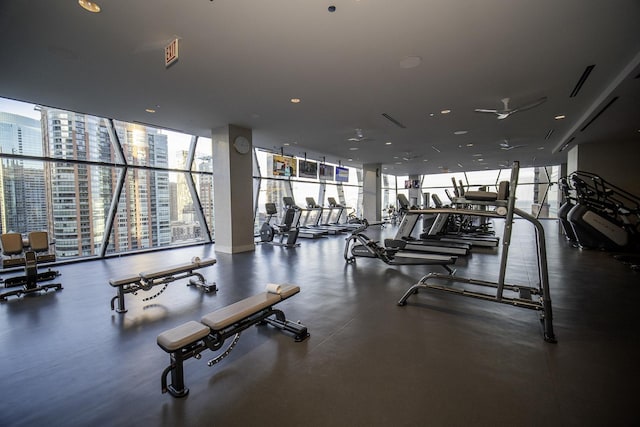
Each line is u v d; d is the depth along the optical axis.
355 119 5.49
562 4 2.24
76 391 1.76
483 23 2.49
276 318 2.63
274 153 9.59
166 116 5.30
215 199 6.48
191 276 4.16
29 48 2.83
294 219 7.53
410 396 1.68
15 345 2.32
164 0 2.15
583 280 3.96
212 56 3.04
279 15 2.35
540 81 3.75
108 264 5.37
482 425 1.46
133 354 2.19
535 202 15.19
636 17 2.40
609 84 3.84
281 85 3.83
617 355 2.08
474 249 6.49
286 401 1.65
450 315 2.85
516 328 2.54
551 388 1.73
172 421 1.51
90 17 2.35
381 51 2.96
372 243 5.02
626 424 1.45
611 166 7.13
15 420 1.52
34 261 3.74
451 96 4.28
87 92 4.04
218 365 2.01
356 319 2.77
